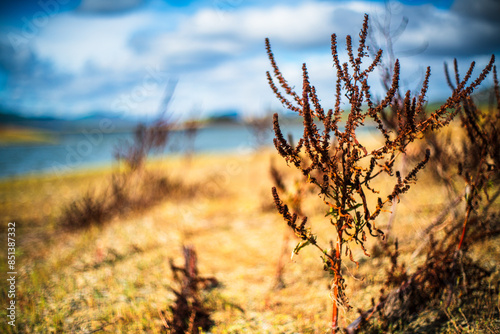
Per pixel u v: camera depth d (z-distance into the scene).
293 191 4.04
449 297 2.64
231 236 6.02
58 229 7.09
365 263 3.78
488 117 2.60
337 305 2.19
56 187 13.21
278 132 1.97
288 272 4.28
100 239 6.17
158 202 8.10
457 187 4.15
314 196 6.40
